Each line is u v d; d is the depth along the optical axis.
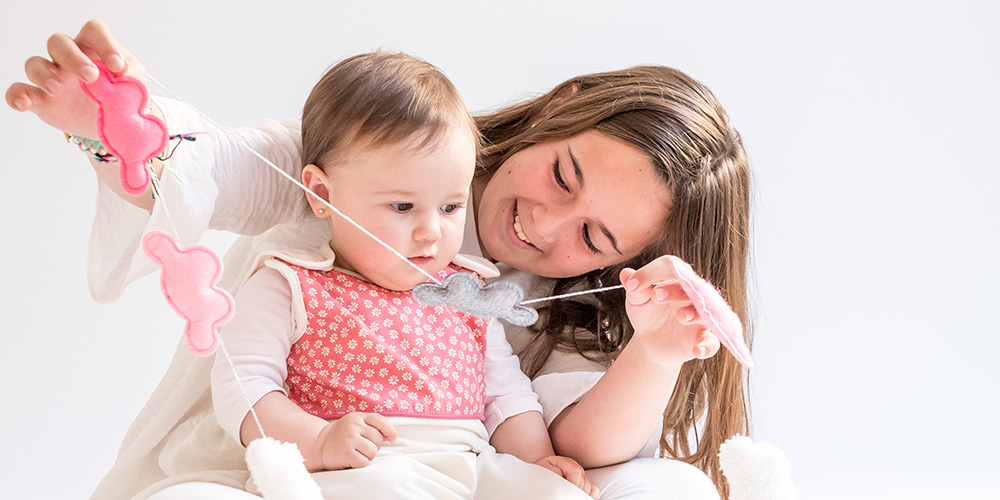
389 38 2.53
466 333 1.49
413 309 1.44
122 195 1.35
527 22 2.58
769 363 2.68
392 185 1.35
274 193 1.50
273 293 1.38
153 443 1.50
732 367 1.71
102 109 1.13
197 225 1.38
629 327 1.78
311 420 1.29
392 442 1.27
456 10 2.55
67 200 2.40
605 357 1.75
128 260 1.43
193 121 1.42
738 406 1.72
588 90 1.67
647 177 1.56
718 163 1.65
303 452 1.26
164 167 1.32
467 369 1.46
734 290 1.70
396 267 1.40
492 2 2.56
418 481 1.26
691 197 1.59
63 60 1.12
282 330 1.37
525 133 1.68
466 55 2.56
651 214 1.58
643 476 1.45
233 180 1.44
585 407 1.51
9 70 2.38
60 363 2.36
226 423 1.30
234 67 2.46
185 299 1.15
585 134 1.58
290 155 1.52
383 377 1.38
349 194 1.37
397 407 1.36
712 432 1.72
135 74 1.20
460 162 1.38
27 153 2.38
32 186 2.38
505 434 1.51
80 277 2.40
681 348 1.37
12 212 2.38
